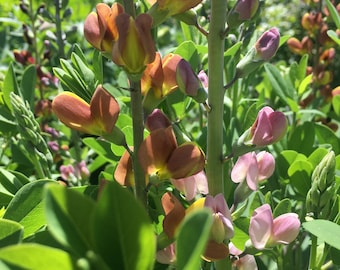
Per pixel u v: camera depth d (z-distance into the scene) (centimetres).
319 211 17
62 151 27
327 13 32
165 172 13
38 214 15
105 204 9
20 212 15
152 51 13
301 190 21
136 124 14
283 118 15
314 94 32
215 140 15
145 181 13
